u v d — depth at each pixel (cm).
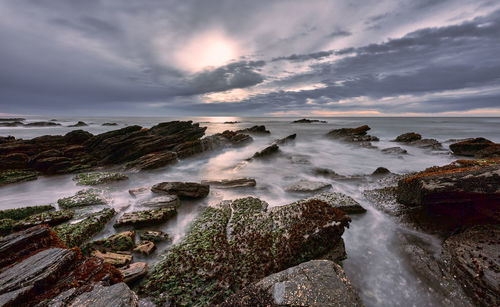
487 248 829
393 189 1616
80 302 466
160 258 889
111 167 2733
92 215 1196
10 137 3528
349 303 464
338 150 3694
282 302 470
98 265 600
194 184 1647
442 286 762
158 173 2456
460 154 3036
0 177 2019
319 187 1748
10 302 450
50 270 540
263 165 2775
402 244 1009
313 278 520
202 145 3428
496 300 652
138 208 1384
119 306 455
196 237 1017
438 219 1116
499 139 5091
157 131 4038
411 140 4178
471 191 1046
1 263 559
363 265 898
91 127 9975
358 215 1296
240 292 521
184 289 709
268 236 934
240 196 1666
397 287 790
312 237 884
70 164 2511
